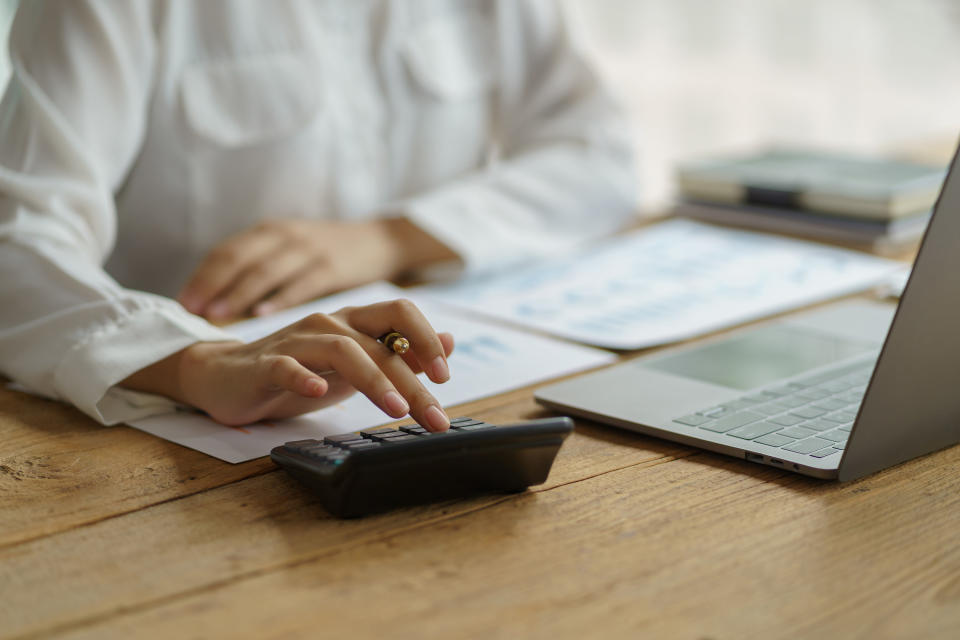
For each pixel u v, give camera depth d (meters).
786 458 0.57
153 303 0.75
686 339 0.86
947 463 0.59
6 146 0.92
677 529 0.50
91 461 0.60
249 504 0.54
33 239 0.83
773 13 3.04
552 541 0.49
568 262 1.15
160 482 0.57
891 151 1.71
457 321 0.92
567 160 1.30
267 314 0.95
